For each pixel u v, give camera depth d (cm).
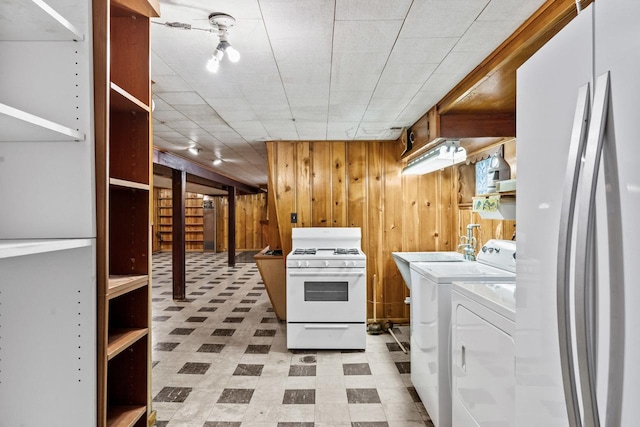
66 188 112
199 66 212
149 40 145
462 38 178
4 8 94
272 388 266
